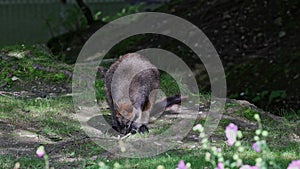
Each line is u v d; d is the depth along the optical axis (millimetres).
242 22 18859
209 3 20344
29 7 30234
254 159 8219
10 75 12562
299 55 16188
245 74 16281
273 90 15258
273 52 16906
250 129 10172
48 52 14266
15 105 10805
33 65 12977
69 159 8484
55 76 12625
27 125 9898
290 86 15164
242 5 19547
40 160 8352
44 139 9344
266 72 16031
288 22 18062
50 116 10406
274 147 9141
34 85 12312
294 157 8445
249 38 18078
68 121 10266
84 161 8242
